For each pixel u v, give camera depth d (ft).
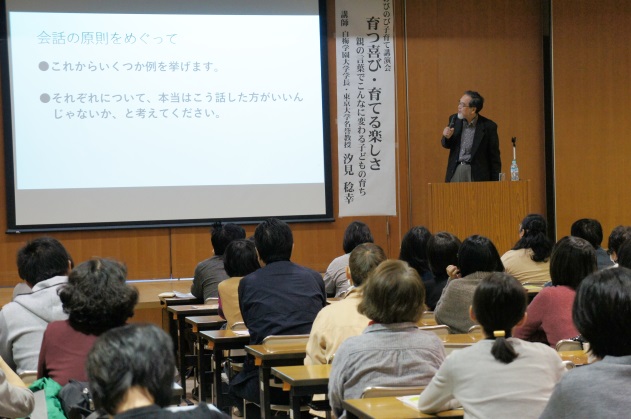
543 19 27.63
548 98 27.58
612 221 27.81
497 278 7.80
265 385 11.53
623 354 6.20
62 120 24.82
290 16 26.25
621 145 27.81
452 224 22.18
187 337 19.65
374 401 8.22
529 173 27.63
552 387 7.47
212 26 25.76
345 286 17.40
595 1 27.55
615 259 16.22
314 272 13.57
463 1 27.25
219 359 14.56
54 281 11.14
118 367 5.04
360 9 26.58
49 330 8.95
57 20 24.75
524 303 7.77
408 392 8.43
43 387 8.53
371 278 8.85
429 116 27.09
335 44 26.53
